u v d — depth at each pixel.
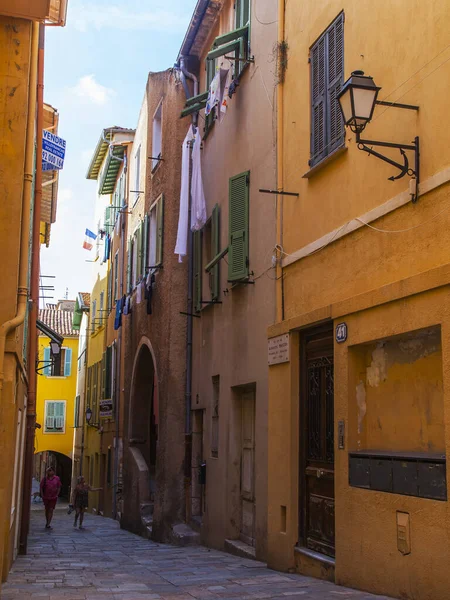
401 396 7.41
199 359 16.00
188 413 16.45
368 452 7.69
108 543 16.53
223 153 14.64
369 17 8.20
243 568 10.31
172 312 17.08
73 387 45.66
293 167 10.48
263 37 12.24
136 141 24.61
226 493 13.00
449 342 6.30
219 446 13.72
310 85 9.93
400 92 7.43
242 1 13.78
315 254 9.50
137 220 22.84
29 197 9.11
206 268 14.34
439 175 6.67
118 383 25.89
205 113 16.31
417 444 7.09
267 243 11.49
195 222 14.91
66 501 48.47
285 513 9.94
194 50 17.75
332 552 8.71
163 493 16.33
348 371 8.12
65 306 54.88
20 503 13.30
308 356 9.80
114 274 28.78
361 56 8.36
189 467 16.16
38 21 9.00
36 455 66.00
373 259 7.92
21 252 8.80
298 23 10.54
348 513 7.87
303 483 9.66
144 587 8.62
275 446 10.31
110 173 29.55
